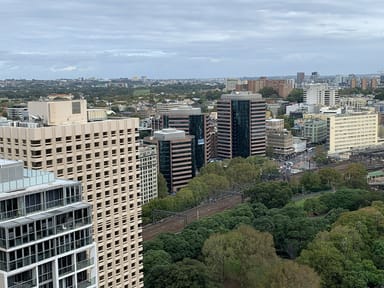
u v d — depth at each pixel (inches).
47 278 6200.8
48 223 6136.8
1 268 5826.8
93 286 6766.7
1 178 6245.1
